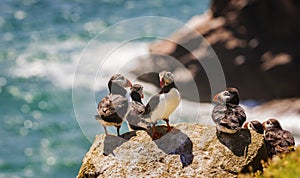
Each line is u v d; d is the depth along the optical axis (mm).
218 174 13312
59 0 77375
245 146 13734
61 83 48625
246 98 40719
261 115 38031
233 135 13961
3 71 51625
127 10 74938
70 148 38000
